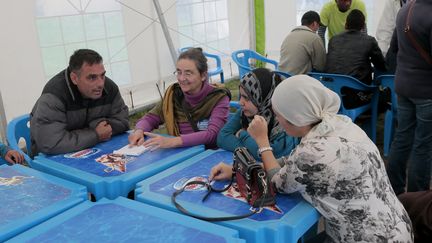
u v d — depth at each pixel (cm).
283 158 165
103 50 444
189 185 155
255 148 182
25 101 387
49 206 142
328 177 128
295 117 134
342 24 458
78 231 125
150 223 128
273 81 183
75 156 197
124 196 165
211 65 581
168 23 508
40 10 385
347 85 331
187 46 540
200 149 200
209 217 130
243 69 429
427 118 233
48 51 397
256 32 632
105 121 223
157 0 471
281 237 125
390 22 369
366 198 131
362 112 353
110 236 121
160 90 517
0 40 361
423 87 227
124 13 456
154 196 147
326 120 133
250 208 135
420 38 218
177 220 129
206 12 558
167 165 181
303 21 414
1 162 233
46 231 125
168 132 233
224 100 228
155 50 499
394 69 322
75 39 417
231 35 607
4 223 131
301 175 131
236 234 121
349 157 128
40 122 204
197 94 224
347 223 133
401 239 134
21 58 378
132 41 470
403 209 144
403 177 270
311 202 136
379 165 136
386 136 338
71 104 216
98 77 209
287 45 385
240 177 145
